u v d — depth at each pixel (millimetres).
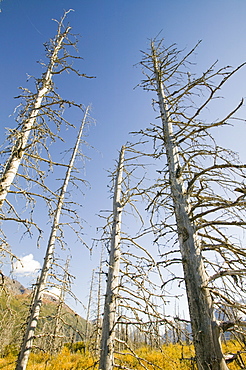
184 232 4176
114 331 5145
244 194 3340
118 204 7586
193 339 3273
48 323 7465
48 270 8227
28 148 5629
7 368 7621
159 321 4027
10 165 5270
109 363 4734
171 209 5113
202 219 4820
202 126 4816
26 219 5156
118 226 7008
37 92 6660
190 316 3520
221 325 3168
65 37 7668
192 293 3590
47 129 6000
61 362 11328
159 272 5422
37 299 7465
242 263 3748
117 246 6559
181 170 4988
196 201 4715
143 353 10906
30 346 6637
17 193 5297
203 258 4527
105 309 5516
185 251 4023
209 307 3389
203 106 4746
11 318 5359
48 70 7227
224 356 3090
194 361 3230
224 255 4312
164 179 5098
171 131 5895
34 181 5691
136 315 5297
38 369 9773
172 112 5938
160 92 6902
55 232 9062
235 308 3244
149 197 6949
